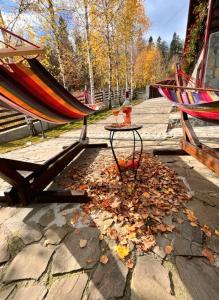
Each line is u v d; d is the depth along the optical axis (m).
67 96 2.34
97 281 1.36
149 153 3.86
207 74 5.41
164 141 4.66
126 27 12.00
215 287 1.27
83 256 1.56
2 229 1.90
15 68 1.53
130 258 1.52
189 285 1.29
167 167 3.11
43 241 1.74
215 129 5.30
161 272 1.39
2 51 1.51
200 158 2.82
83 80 17.64
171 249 1.57
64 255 1.58
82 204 2.24
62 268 1.47
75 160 3.78
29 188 2.21
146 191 2.41
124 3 10.55
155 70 33.94
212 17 5.17
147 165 3.20
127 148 4.32
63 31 9.22
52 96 2.16
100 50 12.43
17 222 1.99
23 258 1.57
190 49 6.30
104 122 7.91
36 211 2.16
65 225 1.92
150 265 1.45
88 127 7.12
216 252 1.53
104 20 10.05
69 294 1.28
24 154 4.35
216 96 2.97
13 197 2.25
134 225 1.83
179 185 2.53
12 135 5.88
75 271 1.44
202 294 1.24
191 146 3.16
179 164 3.22
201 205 2.11
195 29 5.73
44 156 4.14
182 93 3.61
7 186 2.85
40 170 2.55
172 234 1.72
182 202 2.17
